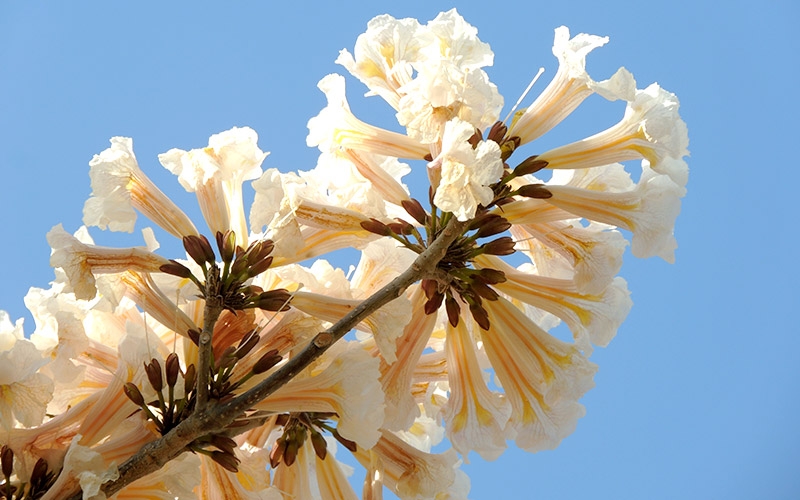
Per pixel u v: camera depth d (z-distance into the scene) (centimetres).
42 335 101
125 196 101
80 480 95
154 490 99
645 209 104
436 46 104
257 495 102
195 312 103
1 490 98
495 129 102
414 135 100
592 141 104
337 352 101
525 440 104
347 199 104
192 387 99
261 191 100
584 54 103
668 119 102
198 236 100
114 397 100
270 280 104
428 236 102
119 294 100
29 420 99
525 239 104
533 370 104
